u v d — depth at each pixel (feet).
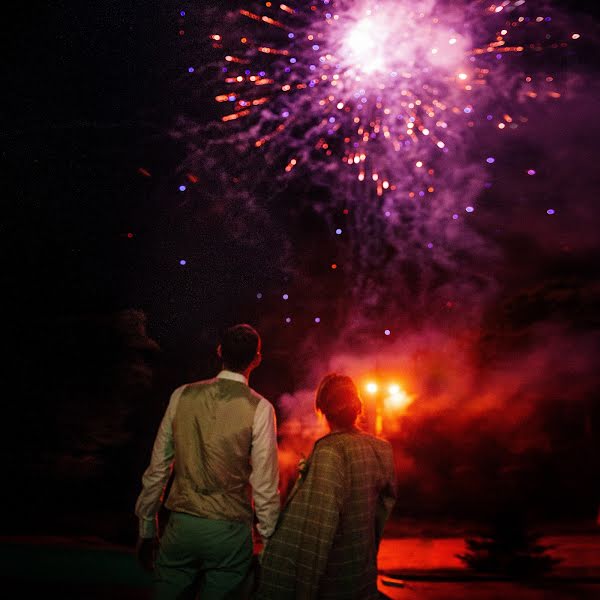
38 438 30.01
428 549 28.25
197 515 10.46
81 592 17.13
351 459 10.73
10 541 23.48
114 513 31.27
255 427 10.78
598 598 19.52
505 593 20.01
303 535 10.36
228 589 10.58
